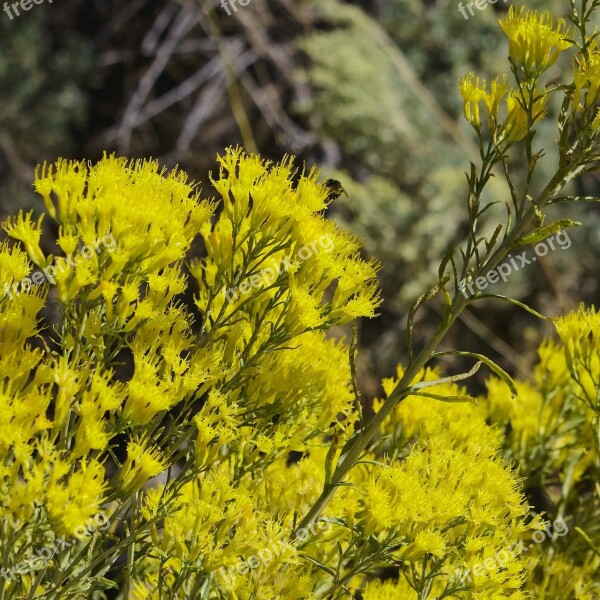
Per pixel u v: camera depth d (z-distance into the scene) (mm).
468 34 4980
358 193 4500
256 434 1778
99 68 5668
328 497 1734
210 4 5066
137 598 1764
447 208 4512
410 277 4625
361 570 1739
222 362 1746
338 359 1790
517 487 1782
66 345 1699
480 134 1743
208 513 1702
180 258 1717
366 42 4793
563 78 4426
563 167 1722
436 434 1809
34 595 1703
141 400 1688
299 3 5414
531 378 4520
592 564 1924
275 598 1716
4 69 5078
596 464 1880
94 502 1656
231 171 1735
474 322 4574
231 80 4801
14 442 1658
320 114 4855
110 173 1695
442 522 1726
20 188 4980
